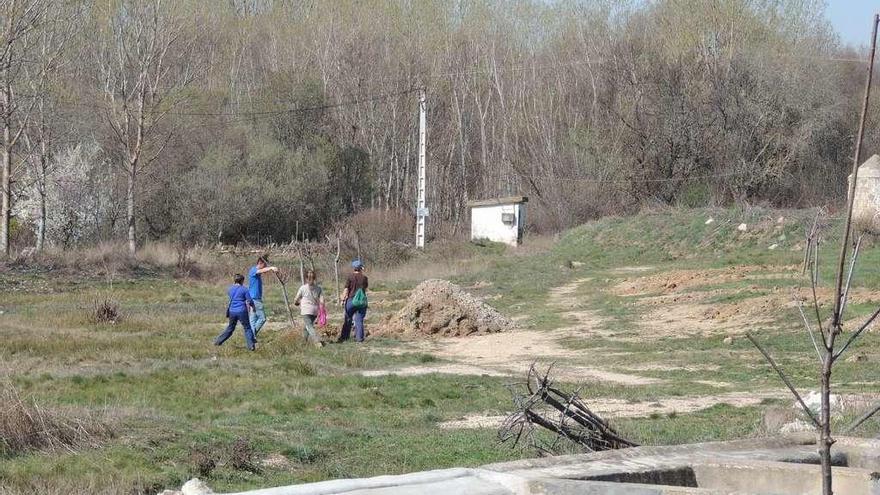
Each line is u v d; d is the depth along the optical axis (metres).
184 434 13.59
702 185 65.25
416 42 82.75
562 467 10.01
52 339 26.34
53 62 57.06
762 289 33.97
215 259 56.16
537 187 72.06
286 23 87.06
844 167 67.00
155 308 37.38
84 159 64.31
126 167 58.69
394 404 18.39
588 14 79.06
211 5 85.31
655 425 15.55
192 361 23.53
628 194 67.94
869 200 48.81
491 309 31.89
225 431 14.12
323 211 71.31
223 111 73.38
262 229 68.94
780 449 11.37
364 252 55.84
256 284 27.75
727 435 14.27
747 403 18.67
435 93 80.81
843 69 76.25
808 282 34.31
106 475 11.34
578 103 76.81
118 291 43.72
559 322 32.91
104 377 19.83
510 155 79.19
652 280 39.81
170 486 11.32
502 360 25.89
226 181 66.69
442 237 68.88
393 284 47.38
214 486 11.34
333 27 82.25
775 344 25.77
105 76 61.81
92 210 64.00
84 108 66.38
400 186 80.94
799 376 21.80
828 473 6.62
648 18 76.25
